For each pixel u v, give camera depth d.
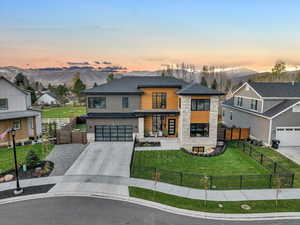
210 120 20.11
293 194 11.48
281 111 19.91
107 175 13.59
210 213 9.55
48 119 37.16
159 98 22.45
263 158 17.50
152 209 9.83
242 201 10.70
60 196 10.89
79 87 70.19
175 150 19.52
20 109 23.12
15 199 10.55
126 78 25.17
